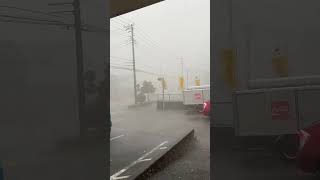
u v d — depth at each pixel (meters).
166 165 8.59
